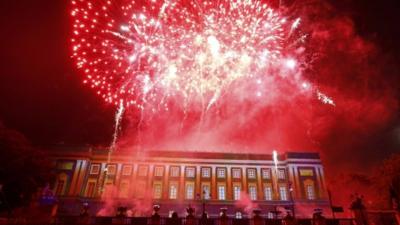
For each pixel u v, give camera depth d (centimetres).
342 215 5197
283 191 5631
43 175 4066
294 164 5759
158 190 5466
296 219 2158
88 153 5534
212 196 5488
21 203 3544
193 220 2177
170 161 5744
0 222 1919
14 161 3572
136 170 5600
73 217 2119
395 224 2108
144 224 2139
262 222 2173
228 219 2194
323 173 5662
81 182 5275
